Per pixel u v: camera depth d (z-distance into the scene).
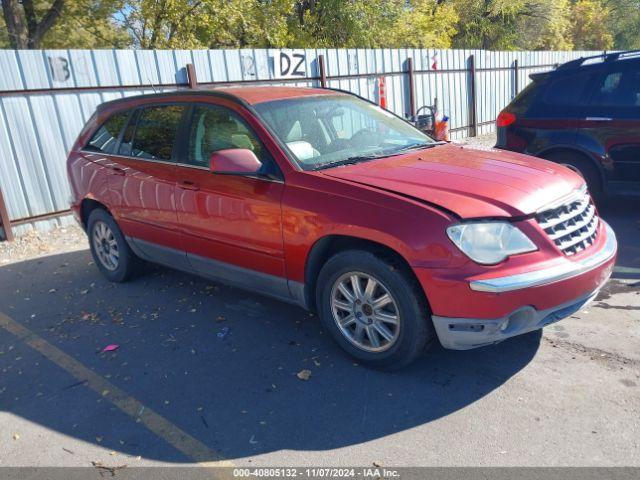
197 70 9.16
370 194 3.49
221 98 4.50
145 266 5.83
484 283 3.10
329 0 22.28
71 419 3.48
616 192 6.57
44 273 6.34
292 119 4.31
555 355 3.74
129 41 21.75
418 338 3.43
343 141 4.41
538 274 3.19
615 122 6.38
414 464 2.84
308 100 4.62
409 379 3.60
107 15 20.72
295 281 3.96
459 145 4.78
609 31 51.72
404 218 3.31
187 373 3.91
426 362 3.79
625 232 6.27
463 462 2.82
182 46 18.59
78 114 8.05
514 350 3.85
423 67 13.58
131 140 5.28
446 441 2.99
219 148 4.37
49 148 7.84
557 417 3.11
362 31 22.52
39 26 20.14
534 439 2.95
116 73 8.32
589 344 3.85
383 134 4.73
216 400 3.55
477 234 3.18
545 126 6.91
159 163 4.86
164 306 5.10
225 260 4.43
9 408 3.67
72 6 20.44
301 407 3.40
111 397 3.69
